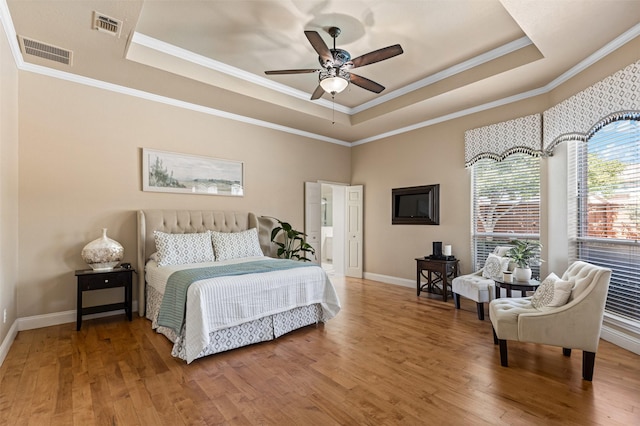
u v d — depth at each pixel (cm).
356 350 287
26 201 334
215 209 477
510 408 197
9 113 289
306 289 337
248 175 514
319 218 612
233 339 285
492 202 450
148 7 281
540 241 392
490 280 385
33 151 339
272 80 437
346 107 537
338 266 689
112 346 291
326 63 299
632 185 286
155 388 221
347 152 668
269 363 261
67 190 359
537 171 401
